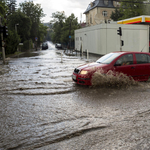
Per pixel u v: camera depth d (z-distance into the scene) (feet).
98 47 94.53
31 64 52.80
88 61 61.52
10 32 95.04
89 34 107.34
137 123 13.41
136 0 135.54
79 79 24.73
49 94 21.68
